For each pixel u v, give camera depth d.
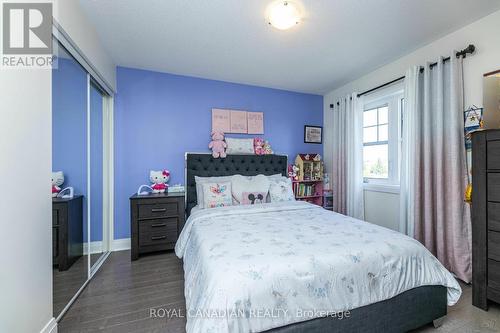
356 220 2.16
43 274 1.34
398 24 2.14
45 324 1.35
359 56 2.76
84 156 2.29
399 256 1.47
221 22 2.09
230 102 3.58
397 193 2.87
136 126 3.10
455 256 2.15
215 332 1.01
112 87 2.82
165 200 2.84
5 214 1.06
